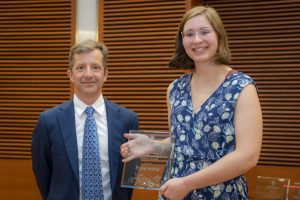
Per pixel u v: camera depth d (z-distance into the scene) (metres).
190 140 1.94
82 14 4.73
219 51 1.95
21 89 4.87
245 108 1.85
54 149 2.56
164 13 4.52
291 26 4.58
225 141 1.87
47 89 4.81
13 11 4.89
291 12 4.61
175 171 1.97
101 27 4.68
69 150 2.55
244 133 1.83
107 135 2.62
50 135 2.59
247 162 1.81
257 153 1.84
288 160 4.52
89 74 2.57
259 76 4.67
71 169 2.54
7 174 4.88
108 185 2.57
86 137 2.59
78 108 2.65
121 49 4.63
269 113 4.61
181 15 4.46
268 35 4.67
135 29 4.59
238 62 4.74
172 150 2.02
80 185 2.53
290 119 4.55
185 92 2.06
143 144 2.29
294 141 4.52
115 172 2.56
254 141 1.83
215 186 1.89
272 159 4.56
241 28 4.74
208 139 1.89
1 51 4.91
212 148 1.89
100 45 2.67
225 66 2.01
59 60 4.79
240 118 1.85
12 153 4.88
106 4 4.68
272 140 4.58
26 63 4.87
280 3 4.63
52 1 4.80
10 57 4.89
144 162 2.29
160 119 4.52
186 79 2.11
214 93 1.93
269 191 3.07
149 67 4.55
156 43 4.54
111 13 4.66
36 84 4.85
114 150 2.59
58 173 2.55
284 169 4.49
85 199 2.52
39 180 2.68
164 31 4.51
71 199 2.51
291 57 4.58
